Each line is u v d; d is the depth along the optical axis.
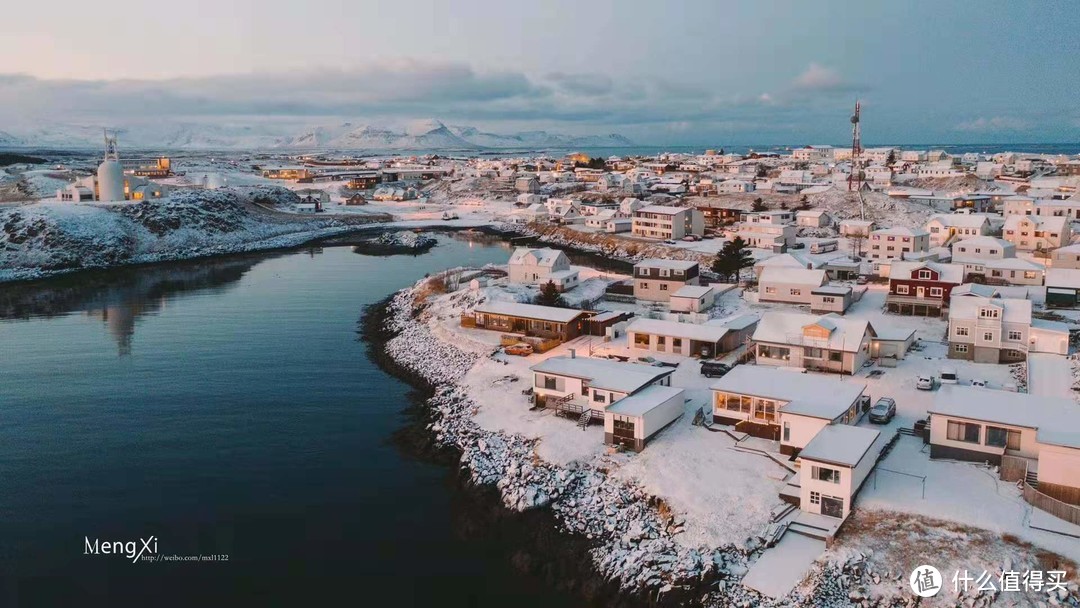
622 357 72.19
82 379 75.44
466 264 144.12
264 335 92.44
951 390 52.09
